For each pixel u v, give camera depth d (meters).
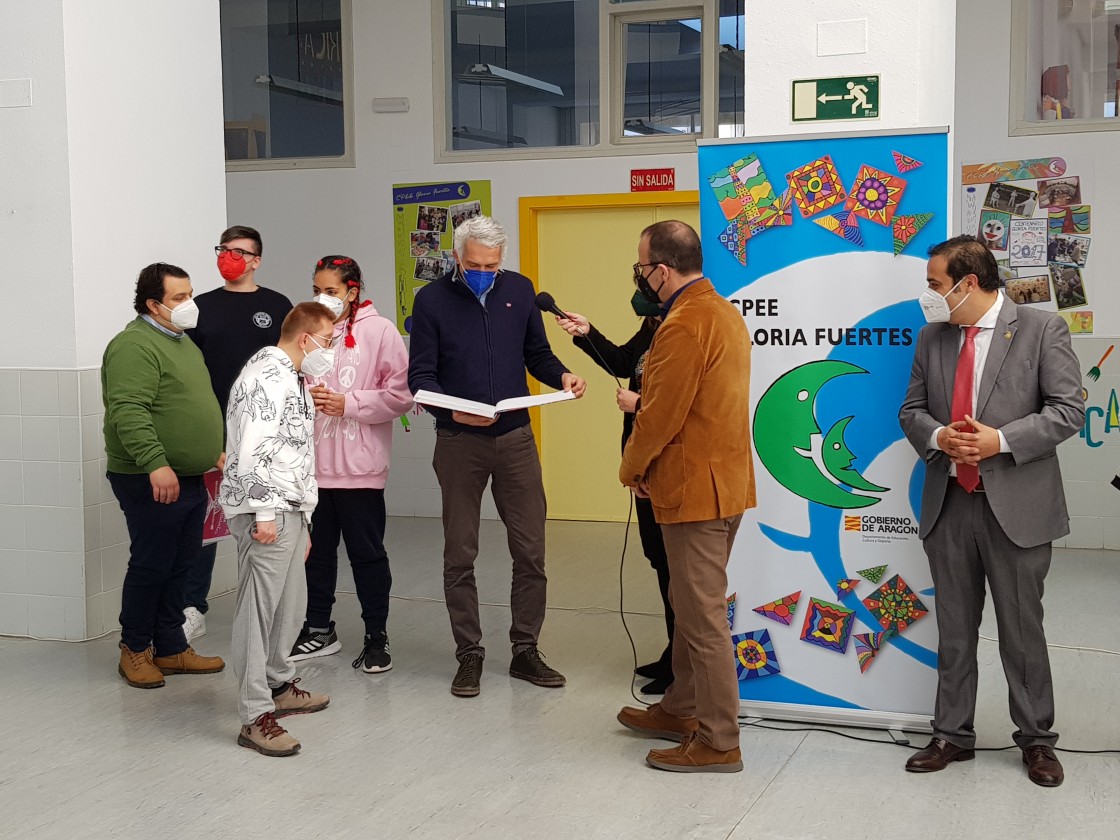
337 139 7.40
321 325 3.37
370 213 7.30
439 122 7.12
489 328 3.87
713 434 3.00
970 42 6.10
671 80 6.81
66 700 3.81
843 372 3.30
